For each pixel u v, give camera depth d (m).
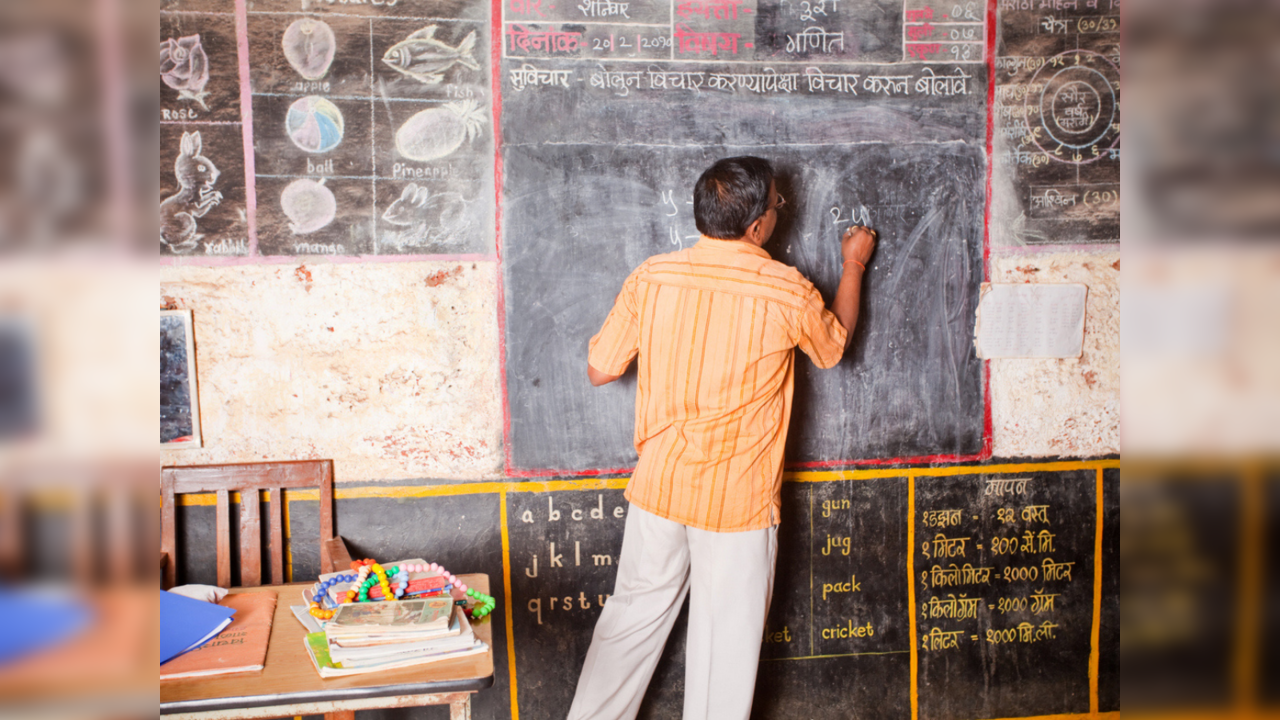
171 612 1.73
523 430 2.52
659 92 2.48
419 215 2.43
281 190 2.37
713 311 2.04
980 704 2.72
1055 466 2.71
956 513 2.69
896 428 2.65
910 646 2.70
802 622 2.66
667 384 2.09
